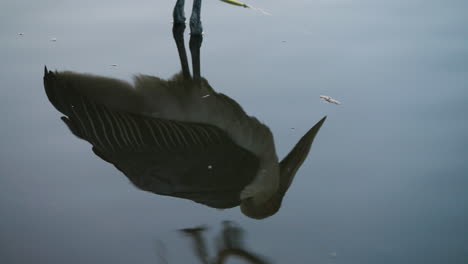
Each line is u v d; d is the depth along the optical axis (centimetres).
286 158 452
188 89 531
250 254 352
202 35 634
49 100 508
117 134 471
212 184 424
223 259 347
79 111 495
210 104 512
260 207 400
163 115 501
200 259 346
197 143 471
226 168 442
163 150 458
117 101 508
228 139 475
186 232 370
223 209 396
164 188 414
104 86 526
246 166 445
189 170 437
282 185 422
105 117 489
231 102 516
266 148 462
